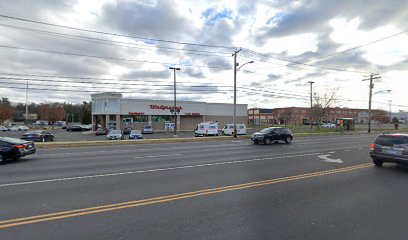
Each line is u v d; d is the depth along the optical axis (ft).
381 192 22.45
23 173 30.94
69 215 16.85
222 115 205.36
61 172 31.40
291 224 15.61
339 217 16.72
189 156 46.29
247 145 68.69
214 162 39.09
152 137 122.01
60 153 51.72
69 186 24.41
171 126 176.35
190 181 26.45
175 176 28.91
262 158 43.34
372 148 35.60
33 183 25.70
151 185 24.79
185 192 22.33
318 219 16.39
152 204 19.13
